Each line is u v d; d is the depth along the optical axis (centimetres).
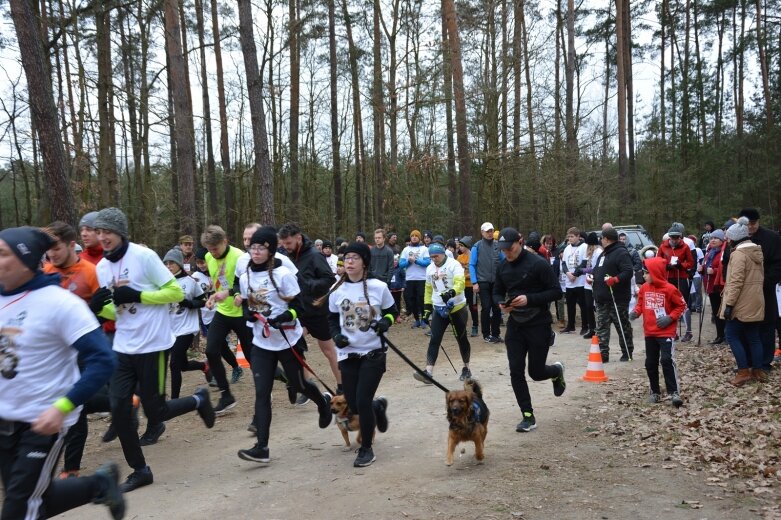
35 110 926
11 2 912
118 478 371
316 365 1047
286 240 747
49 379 319
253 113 1325
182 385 930
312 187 3172
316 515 443
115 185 1628
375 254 1392
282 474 533
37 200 2330
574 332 1348
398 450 594
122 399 502
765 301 818
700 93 3612
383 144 2339
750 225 812
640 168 3528
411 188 2170
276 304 578
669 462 538
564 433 638
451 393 535
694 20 3725
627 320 1023
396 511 446
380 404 594
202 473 541
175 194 2417
